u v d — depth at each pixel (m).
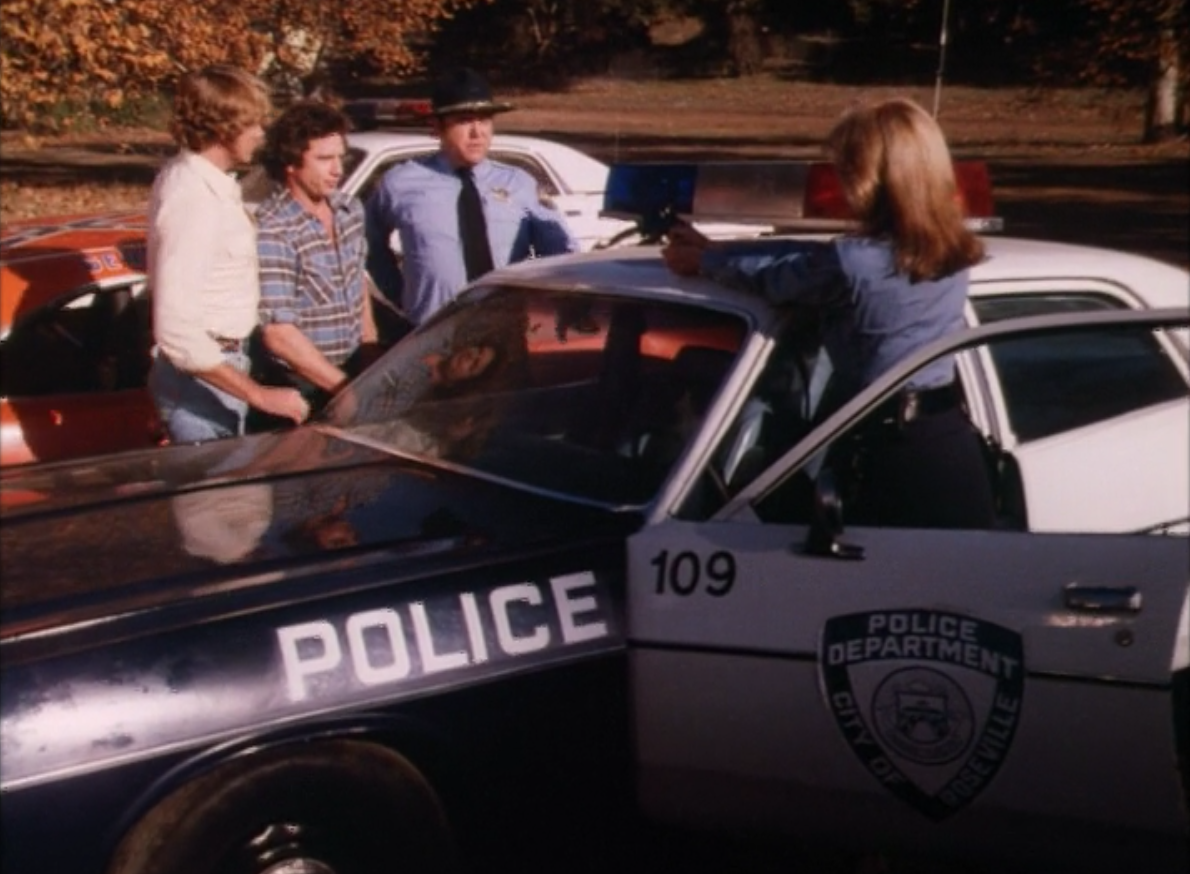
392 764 3.42
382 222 5.99
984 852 3.44
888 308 3.91
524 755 3.51
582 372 4.23
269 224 5.28
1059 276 4.79
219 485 4.08
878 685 3.42
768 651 3.48
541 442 4.12
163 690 3.18
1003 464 4.48
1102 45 27.20
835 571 3.47
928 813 3.43
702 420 3.86
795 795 3.53
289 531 3.72
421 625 3.42
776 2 54.31
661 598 3.58
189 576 3.44
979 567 3.41
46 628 3.22
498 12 51.22
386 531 3.70
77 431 6.12
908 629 3.40
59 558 3.59
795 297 3.95
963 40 50.41
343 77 36.44
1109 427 4.88
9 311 6.11
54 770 3.07
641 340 4.13
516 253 6.01
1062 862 3.40
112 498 4.01
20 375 6.14
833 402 4.01
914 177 3.85
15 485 4.23
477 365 4.48
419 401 4.52
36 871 3.07
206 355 5.00
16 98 16.47
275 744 3.24
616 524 3.72
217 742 3.20
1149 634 3.26
